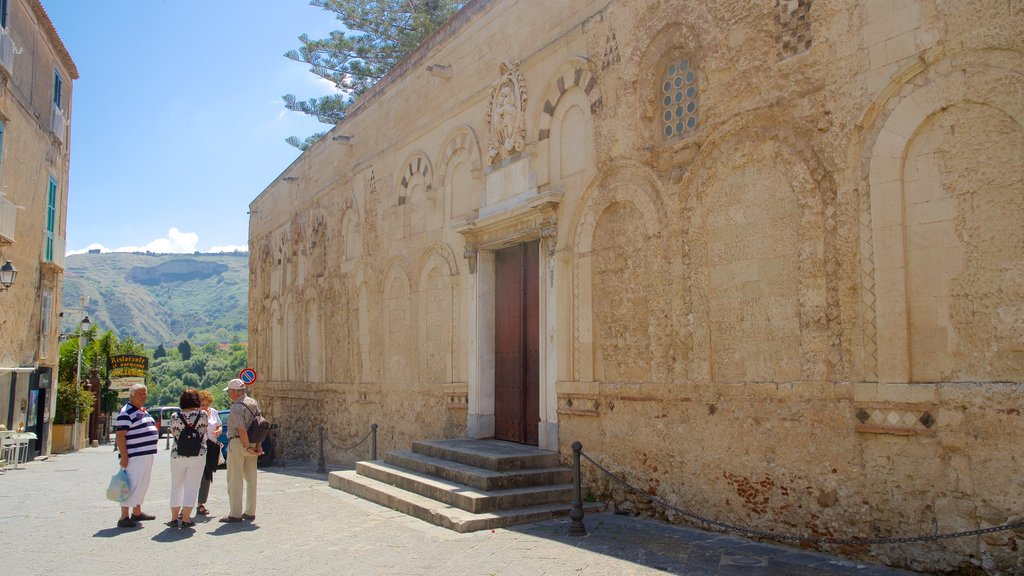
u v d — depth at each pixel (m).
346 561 7.44
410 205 16.42
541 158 11.89
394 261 16.95
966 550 6.21
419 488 10.55
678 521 8.90
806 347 7.66
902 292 6.85
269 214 27.64
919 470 6.61
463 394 13.92
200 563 7.50
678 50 9.59
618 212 10.30
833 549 7.21
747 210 8.43
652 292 9.55
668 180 9.41
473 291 13.67
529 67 12.34
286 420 23.95
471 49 14.23
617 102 10.36
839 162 7.46
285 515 10.20
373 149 18.45
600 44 10.75
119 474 9.48
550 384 11.27
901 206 6.93
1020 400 6.00
